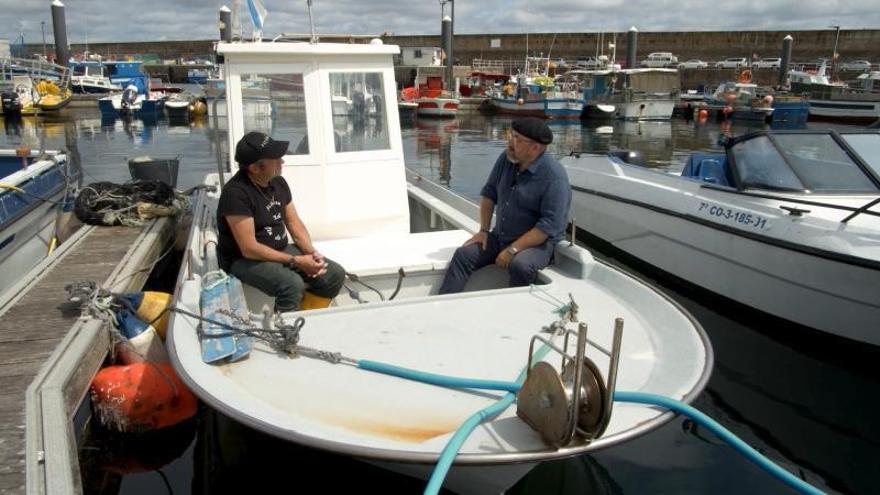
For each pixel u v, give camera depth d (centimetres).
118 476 393
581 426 254
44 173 812
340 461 344
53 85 3112
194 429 427
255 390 289
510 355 323
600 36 5103
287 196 429
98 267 570
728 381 516
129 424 407
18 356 391
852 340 552
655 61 4781
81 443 412
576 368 239
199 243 491
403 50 3781
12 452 298
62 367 371
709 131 2670
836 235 545
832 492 381
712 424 279
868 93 2845
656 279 745
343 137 509
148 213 720
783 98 3039
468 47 5719
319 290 414
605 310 377
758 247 602
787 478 273
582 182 866
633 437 263
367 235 529
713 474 393
